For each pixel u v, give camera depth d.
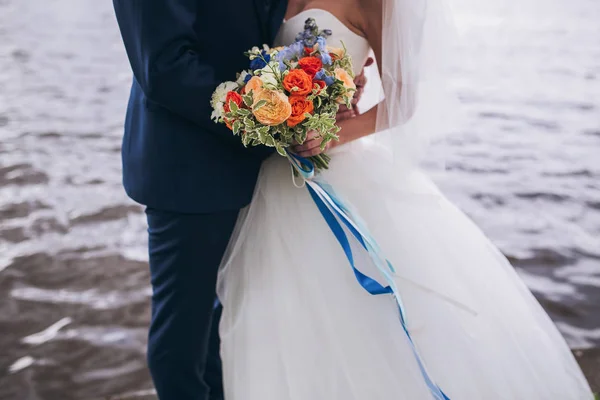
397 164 1.68
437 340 1.63
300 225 1.70
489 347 1.66
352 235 1.68
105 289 2.85
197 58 1.58
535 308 1.87
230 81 1.59
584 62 6.67
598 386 2.19
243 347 1.68
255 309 1.68
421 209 1.77
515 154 4.49
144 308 2.71
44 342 2.47
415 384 1.58
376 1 1.67
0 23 7.87
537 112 5.37
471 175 4.13
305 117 1.47
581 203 3.75
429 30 1.61
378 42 1.72
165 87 1.53
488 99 5.67
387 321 1.62
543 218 3.56
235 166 1.67
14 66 6.30
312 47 1.58
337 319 1.62
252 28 1.65
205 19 1.62
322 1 1.72
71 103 5.40
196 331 1.74
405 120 1.65
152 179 1.66
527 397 1.64
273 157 1.79
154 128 1.66
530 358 1.71
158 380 1.77
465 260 1.76
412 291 1.65
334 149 1.79
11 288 2.83
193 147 1.64
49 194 3.78
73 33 7.60
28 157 4.28
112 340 2.49
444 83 1.65
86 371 2.31
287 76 1.45
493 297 1.74
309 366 1.61
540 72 6.38
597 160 4.39
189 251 1.69
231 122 1.50
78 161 4.26
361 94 1.83
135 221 3.49
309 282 1.66
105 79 6.07
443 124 1.69
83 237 3.30
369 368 1.59
